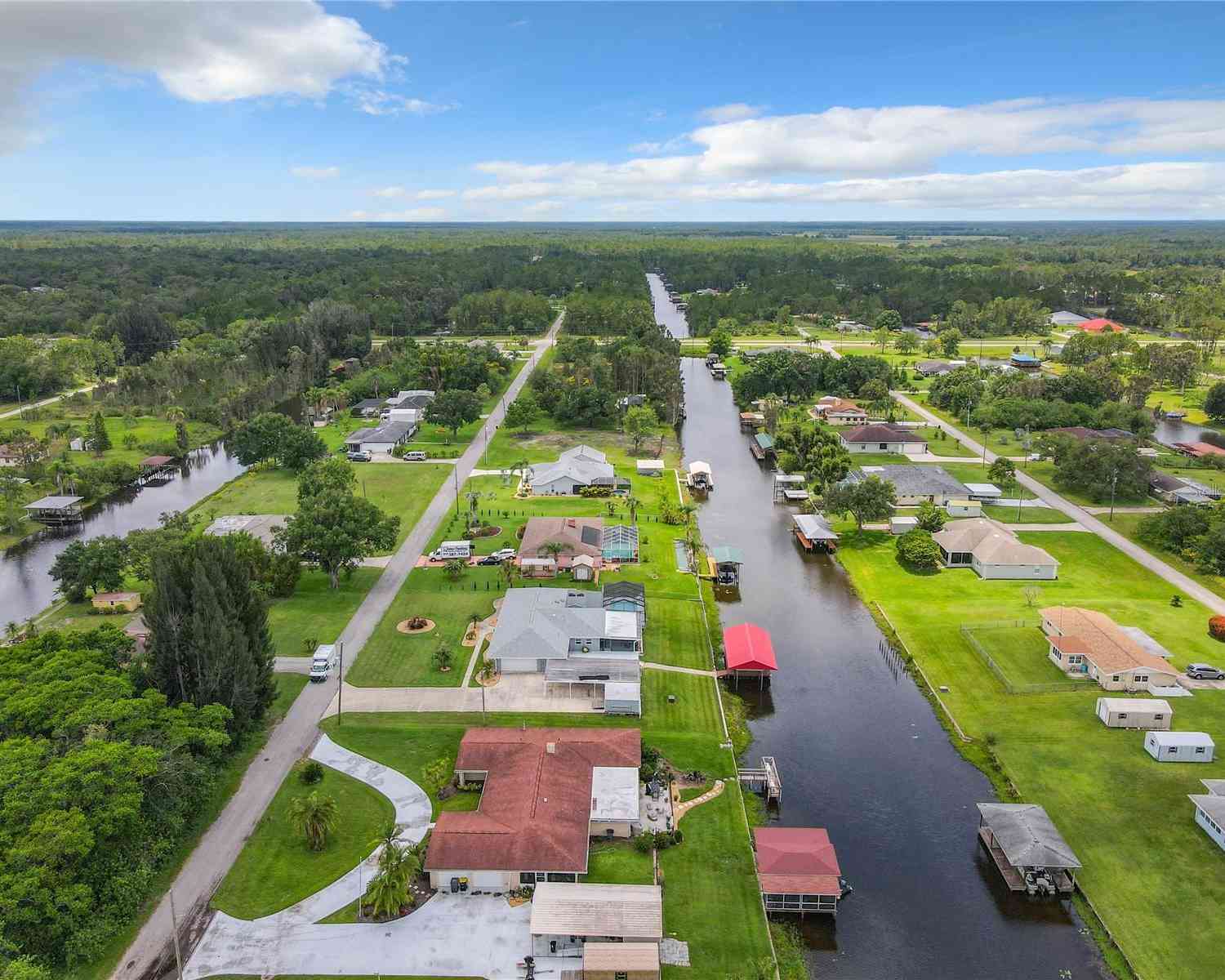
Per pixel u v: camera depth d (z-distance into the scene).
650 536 122.94
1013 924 56.38
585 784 65.19
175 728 63.19
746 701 83.25
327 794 66.31
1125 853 61.66
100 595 99.31
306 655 87.31
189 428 188.62
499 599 100.56
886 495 123.69
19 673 66.19
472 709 78.25
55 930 49.53
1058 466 146.75
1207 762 71.62
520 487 142.75
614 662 84.19
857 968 52.84
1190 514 115.44
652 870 59.34
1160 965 52.41
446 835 58.22
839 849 63.19
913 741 76.69
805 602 105.06
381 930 53.84
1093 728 76.81
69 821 51.59
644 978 50.16
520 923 54.69
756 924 55.38
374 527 103.88
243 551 98.81
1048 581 107.81
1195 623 94.81
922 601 103.56
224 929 53.59
